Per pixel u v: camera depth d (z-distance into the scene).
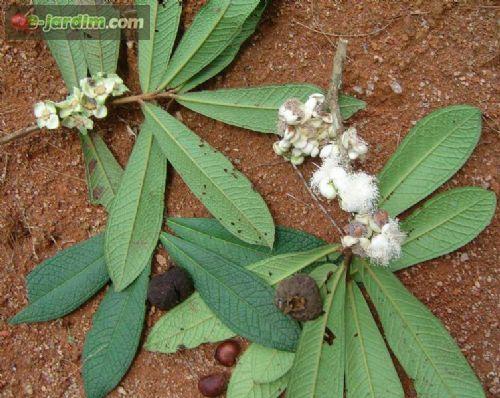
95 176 0.41
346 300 0.38
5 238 0.42
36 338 0.42
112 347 0.39
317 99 0.37
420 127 0.38
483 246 0.40
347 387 0.37
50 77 0.42
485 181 0.40
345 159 0.36
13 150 0.42
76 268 0.40
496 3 0.40
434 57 0.41
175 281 0.38
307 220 0.41
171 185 0.42
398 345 0.37
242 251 0.39
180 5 0.39
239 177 0.39
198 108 0.40
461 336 0.39
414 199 0.38
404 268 0.40
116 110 0.42
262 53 0.41
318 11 0.41
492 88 0.40
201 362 0.41
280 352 0.38
